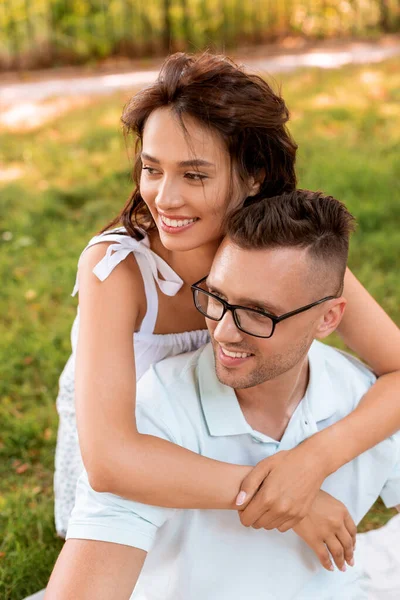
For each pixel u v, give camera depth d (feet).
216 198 6.05
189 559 6.07
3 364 12.58
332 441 6.04
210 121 5.84
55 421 11.19
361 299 7.09
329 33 35.17
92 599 5.34
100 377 6.22
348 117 23.65
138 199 6.93
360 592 7.04
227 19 33.81
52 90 28.45
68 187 19.30
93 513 5.59
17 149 22.11
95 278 6.75
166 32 33.04
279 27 34.86
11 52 31.42
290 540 6.23
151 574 6.24
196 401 6.05
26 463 10.58
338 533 6.07
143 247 6.81
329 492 6.40
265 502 5.68
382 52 32.45
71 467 8.54
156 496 5.60
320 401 6.30
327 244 5.55
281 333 5.50
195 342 7.48
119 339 6.56
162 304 7.10
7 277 15.35
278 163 6.38
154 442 5.77
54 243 16.61
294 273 5.40
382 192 18.12
